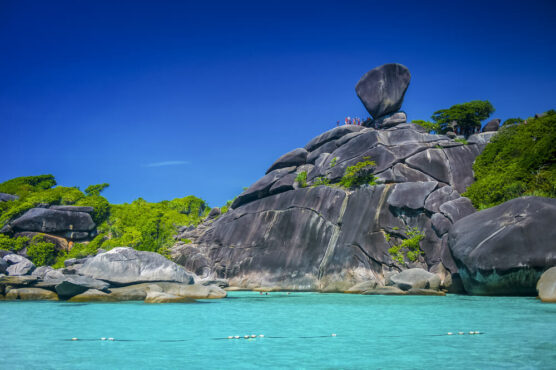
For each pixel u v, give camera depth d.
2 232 51.53
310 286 40.06
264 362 9.54
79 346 11.52
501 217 28.88
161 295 25.23
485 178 37.25
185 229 57.59
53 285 27.52
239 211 50.97
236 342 12.05
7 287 27.19
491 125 47.66
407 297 28.86
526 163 35.94
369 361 9.53
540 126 39.16
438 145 43.28
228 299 28.62
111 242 50.22
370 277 37.62
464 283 29.44
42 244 49.84
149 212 59.72
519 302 23.06
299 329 14.40
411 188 39.12
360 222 40.28
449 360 9.52
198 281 41.28
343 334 13.32
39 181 73.44
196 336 13.08
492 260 26.50
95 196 57.97
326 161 48.09
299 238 43.66
